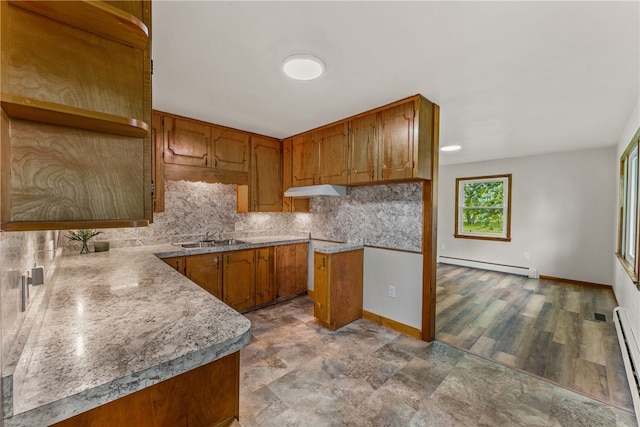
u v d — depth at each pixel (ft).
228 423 3.26
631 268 9.30
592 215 14.69
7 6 1.96
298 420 5.45
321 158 10.65
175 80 6.86
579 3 4.21
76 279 5.32
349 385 6.52
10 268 2.21
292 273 12.50
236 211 12.34
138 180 2.65
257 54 5.71
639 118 7.82
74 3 2.06
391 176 8.29
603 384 6.59
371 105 8.41
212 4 4.28
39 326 3.14
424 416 5.59
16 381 2.08
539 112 8.99
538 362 7.55
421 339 8.81
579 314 10.93
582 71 6.33
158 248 9.34
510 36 5.04
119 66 2.49
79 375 2.26
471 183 19.17
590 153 14.70
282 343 8.52
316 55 5.72
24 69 2.02
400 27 4.82
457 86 7.13
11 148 2.04
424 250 8.70
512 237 17.28
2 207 1.86
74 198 2.33
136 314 3.59
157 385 2.78
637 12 4.35
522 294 13.44
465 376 6.91
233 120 9.89
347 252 9.96
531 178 16.53
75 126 2.33
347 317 9.98
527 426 5.36
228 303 10.24
